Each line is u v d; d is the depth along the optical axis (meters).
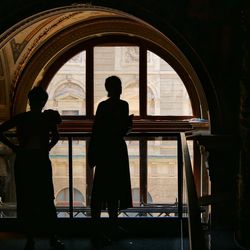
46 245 4.79
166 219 5.21
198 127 7.54
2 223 5.29
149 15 5.16
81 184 11.26
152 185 11.61
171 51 8.23
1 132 4.21
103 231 5.00
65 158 11.26
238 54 5.07
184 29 5.13
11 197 8.91
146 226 5.21
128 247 4.74
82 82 10.49
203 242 2.29
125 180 4.59
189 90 8.84
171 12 5.14
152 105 10.44
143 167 9.27
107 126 4.52
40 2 5.25
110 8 5.21
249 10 4.55
